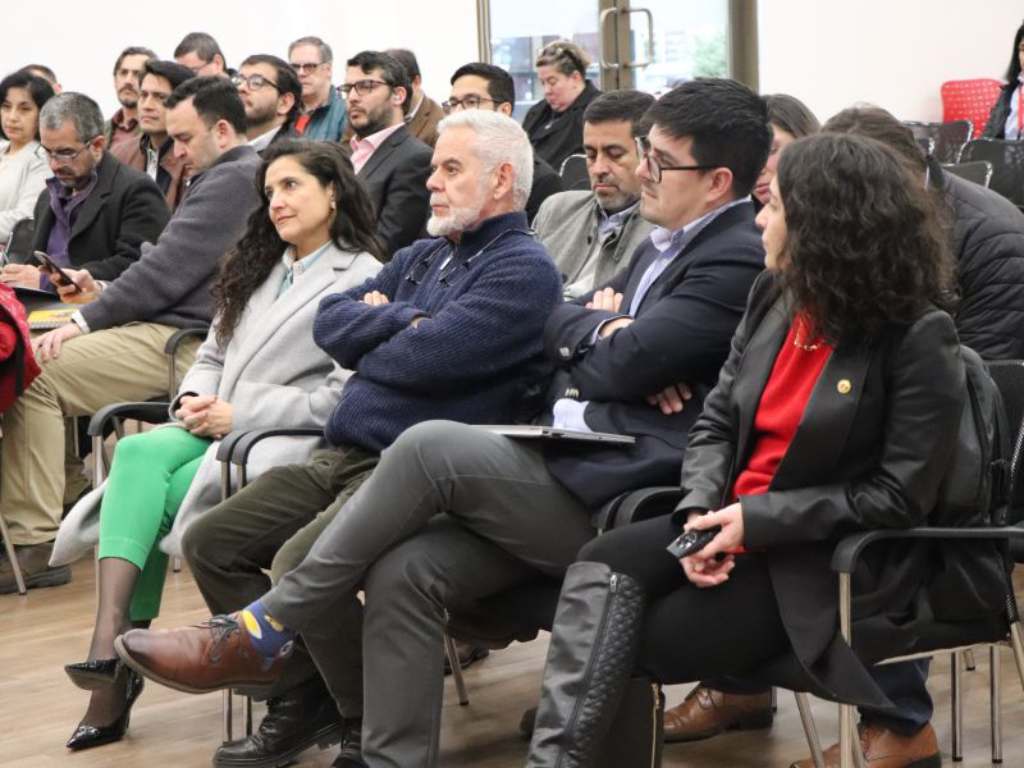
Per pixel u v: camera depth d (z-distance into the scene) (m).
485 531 2.91
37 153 7.40
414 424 3.22
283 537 3.48
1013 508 3.11
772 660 2.63
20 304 5.07
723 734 3.59
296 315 3.89
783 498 2.54
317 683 3.44
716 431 2.78
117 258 5.91
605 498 2.89
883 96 11.15
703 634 2.59
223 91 5.23
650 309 3.05
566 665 2.59
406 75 6.66
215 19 9.38
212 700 4.01
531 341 3.33
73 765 3.54
